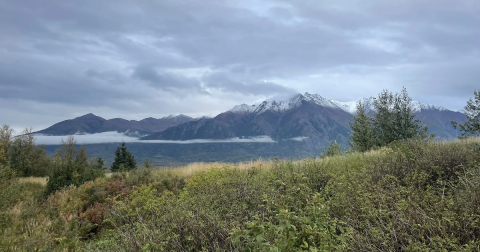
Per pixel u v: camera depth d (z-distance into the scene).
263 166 10.81
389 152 8.19
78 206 9.20
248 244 3.28
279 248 2.80
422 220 3.40
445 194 4.68
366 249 3.17
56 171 13.38
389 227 3.37
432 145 8.29
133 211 6.08
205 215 4.52
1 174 12.03
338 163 9.24
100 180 12.07
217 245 3.96
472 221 3.15
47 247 6.44
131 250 4.38
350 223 3.86
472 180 4.60
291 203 4.64
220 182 6.99
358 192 4.54
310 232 3.08
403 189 4.55
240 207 5.01
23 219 8.70
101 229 7.72
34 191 14.55
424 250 2.78
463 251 2.74
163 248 4.09
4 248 6.50
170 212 5.08
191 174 12.25
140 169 13.41
